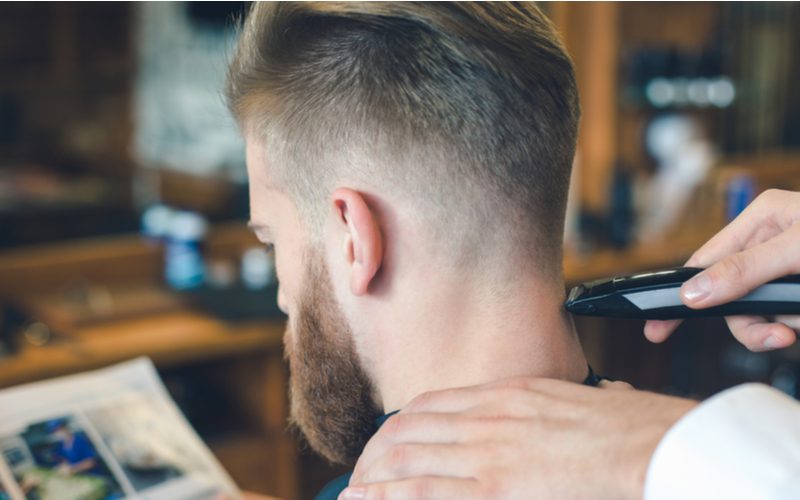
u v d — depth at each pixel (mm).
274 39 882
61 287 3000
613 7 3891
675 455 688
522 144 841
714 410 694
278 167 898
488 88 833
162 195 4832
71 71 5055
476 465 761
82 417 1493
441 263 852
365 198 854
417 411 828
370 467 809
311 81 867
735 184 3877
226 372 2982
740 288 877
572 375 886
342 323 891
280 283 994
